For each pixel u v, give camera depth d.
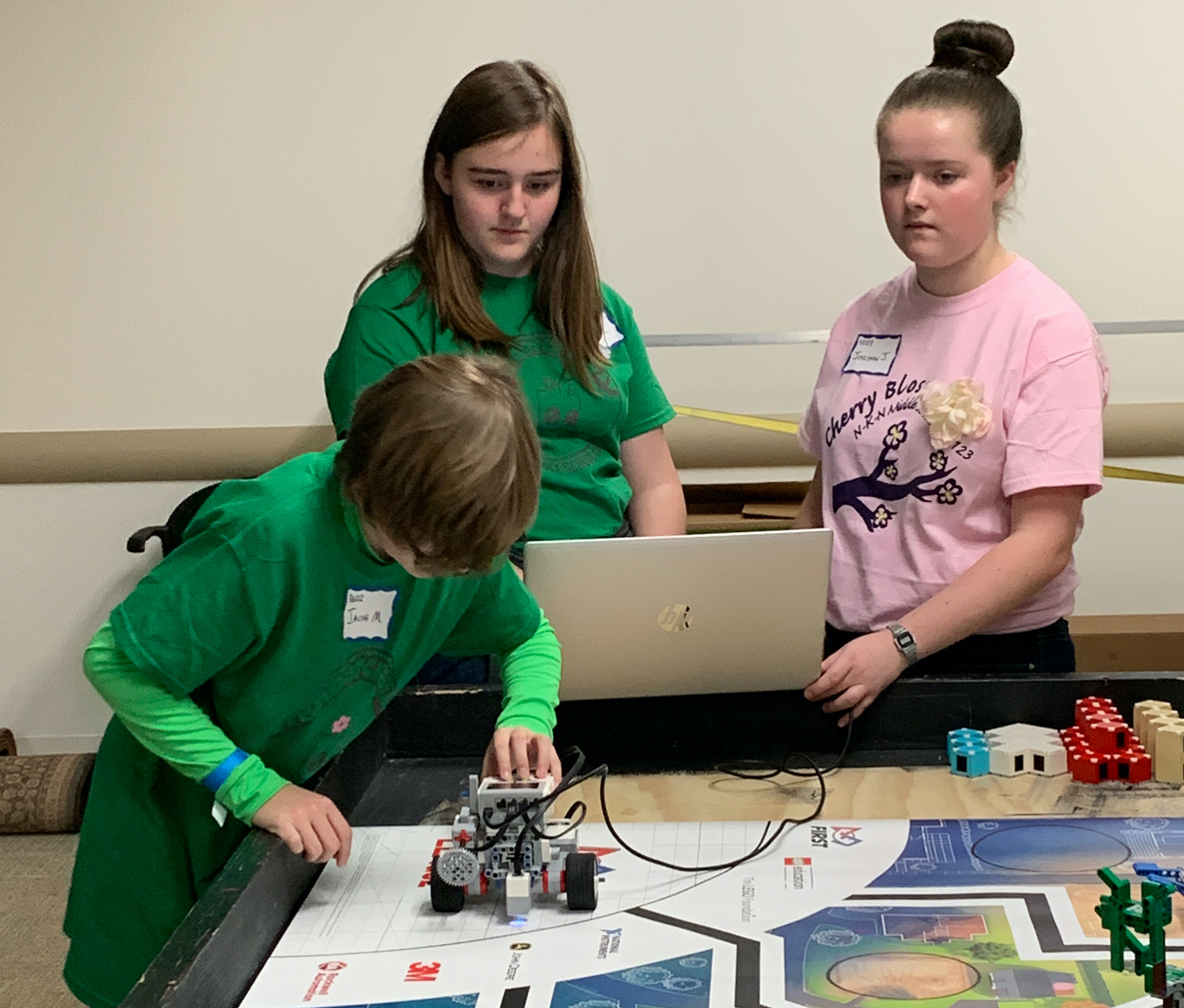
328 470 1.13
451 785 1.36
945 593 1.46
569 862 1.03
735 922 1.00
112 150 3.11
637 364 1.81
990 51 1.54
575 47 3.04
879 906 1.02
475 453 0.96
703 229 3.10
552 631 1.33
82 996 1.33
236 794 1.10
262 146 3.10
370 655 1.21
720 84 3.04
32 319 3.18
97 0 3.05
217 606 1.09
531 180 1.56
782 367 3.15
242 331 3.17
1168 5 2.95
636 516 1.84
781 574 1.33
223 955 0.90
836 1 3.00
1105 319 3.09
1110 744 1.29
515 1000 0.90
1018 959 0.92
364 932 1.02
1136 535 3.15
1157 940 0.87
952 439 1.54
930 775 1.33
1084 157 3.02
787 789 1.31
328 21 3.05
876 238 3.08
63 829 2.95
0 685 3.31
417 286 1.64
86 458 3.21
